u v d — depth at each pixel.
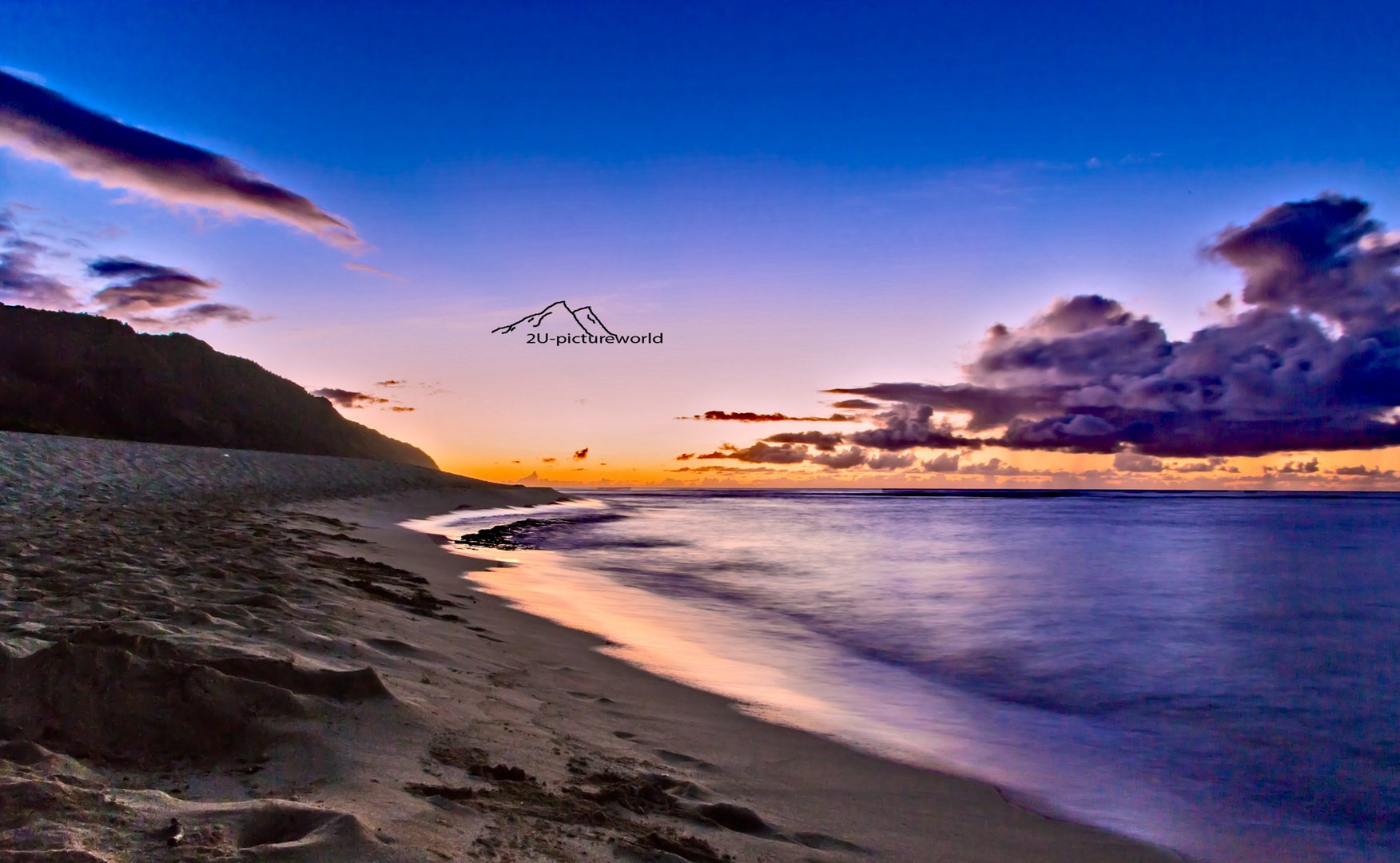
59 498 16.31
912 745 5.85
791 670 8.16
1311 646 9.89
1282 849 4.37
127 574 7.62
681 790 4.12
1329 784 5.35
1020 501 94.31
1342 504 89.25
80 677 3.69
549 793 3.68
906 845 3.95
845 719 6.39
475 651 6.96
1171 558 21.72
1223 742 6.23
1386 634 10.80
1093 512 57.91
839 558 20.97
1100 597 14.03
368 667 4.58
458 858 2.76
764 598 13.49
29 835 2.48
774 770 4.92
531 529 28.44
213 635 5.39
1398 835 4.55
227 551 10.42
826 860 3.56
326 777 3.41
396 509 30.67
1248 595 14.41
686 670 7.61
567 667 7.07
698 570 17.48
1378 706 7.31
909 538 29.25
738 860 3.33
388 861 2.62
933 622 11.38
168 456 29.56
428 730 4.23
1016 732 6.37
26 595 6.23
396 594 9.25
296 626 6.03
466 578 12.76
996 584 15.77
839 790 4.68
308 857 2.55
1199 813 4.83
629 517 43.28
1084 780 5.32
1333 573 18.08
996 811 4.64
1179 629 11.00
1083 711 7.06
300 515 19.95
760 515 48.09
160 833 2.65
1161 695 7.63
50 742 3.38
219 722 3.71
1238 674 8.45
